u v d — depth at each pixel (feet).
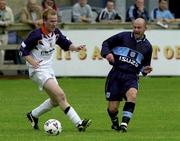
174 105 128.36
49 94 95.81
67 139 88.53
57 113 117.50
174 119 110.73
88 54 175.63
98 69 175.83
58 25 175.73
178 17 232.73
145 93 147.54
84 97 140.36
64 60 175.73
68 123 106.22
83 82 167.94
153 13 185.78
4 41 177.47
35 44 95.30
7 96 143.13
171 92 149.18
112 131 97.04
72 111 94.94
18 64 178.29
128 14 179.52
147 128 100.83
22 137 90.94
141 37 96.99
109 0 193.88
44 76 95.09
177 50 175.94
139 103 131.44
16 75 181.47
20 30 177.88
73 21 180.86
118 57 96.94
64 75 176.35
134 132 96.02
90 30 174.91
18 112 119.24
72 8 187.42
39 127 102.17
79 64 175.94
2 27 176.96
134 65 96.53
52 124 92.32
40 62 95.81
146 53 97.09
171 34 175.73
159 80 171.73
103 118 111.65
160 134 94.07
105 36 175.32
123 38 97.19
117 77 96.58
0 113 118.01
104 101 134.00
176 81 169.58
